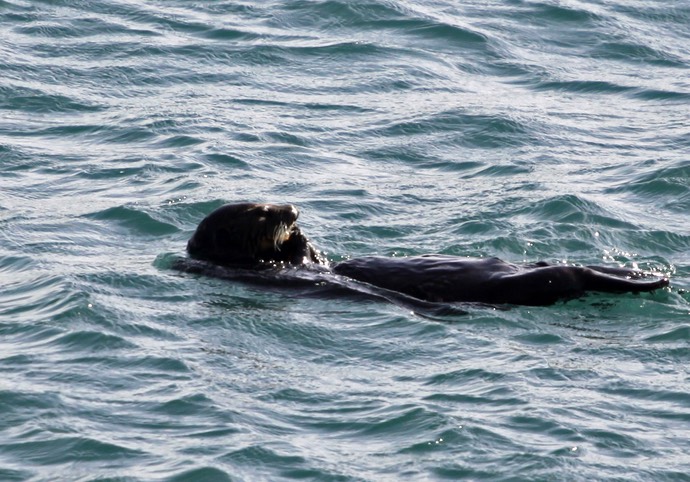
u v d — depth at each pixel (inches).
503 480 425.4
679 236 749.3
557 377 509.4
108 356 531.2
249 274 641.6
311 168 895.1
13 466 436.8
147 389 497.7
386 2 1331.2
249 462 438.0
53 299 604.1
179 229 752.3
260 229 655.1
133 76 1107.9
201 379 507.8
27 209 783.1
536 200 803.4
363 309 592.4
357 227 758.5
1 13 1258.6
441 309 591.8
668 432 460.1
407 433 460.1
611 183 861.2
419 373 517.7
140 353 534.3
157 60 1151.0
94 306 588.1
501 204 802.2
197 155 909.8
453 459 439.8
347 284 619.5
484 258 625.3
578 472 429.1
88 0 1321.4
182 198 805.9
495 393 492.7
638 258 709.3
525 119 1018.1
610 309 593.0
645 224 767.7
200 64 1148.5
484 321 576.4
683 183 847.7
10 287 634.2
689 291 624.7
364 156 929.5
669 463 436.5
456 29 1263.5
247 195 817.5
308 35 1244.5
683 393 493.0
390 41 1230.9
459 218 775.7
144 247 716.0
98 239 728.3
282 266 651.5
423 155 936.3
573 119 1030.4
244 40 1216.8
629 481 423.5
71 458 441.1
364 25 1277.1
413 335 560.4
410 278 616.7
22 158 898.1
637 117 1043.9
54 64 1123.3
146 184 845.2
